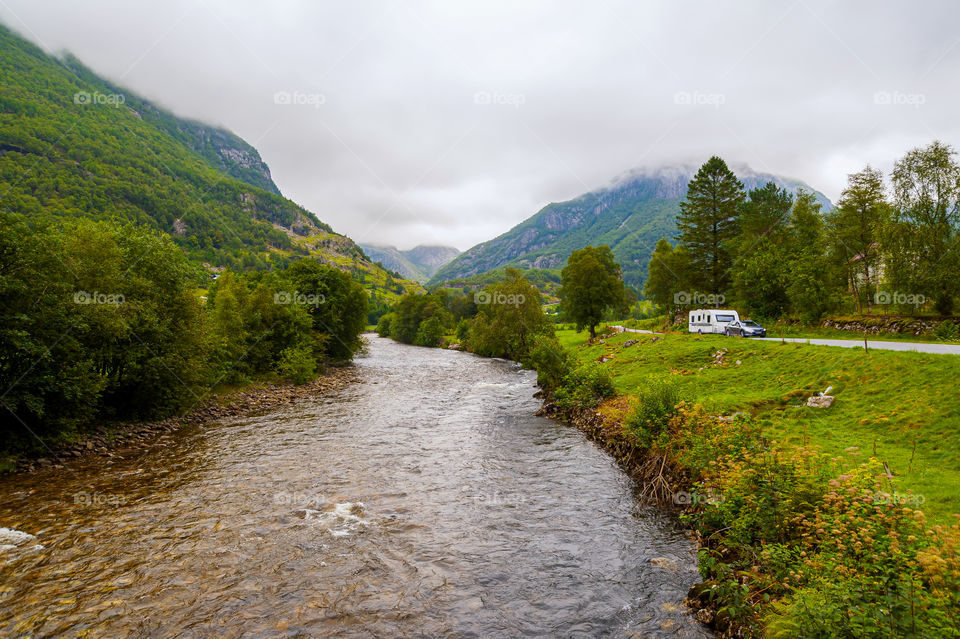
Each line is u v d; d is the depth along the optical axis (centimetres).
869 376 2145
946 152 3675
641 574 1193
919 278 3769
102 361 2428
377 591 1112
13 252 1906
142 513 1551
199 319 3092
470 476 1966
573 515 1568
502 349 6862
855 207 5041
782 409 2161
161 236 2931
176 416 2927
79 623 974
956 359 1956
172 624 976
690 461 1594
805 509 1059
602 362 4728
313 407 3519
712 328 4847
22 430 2056
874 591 725
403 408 3488
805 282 4562
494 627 984
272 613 1020
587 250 7181
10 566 1198
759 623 871
